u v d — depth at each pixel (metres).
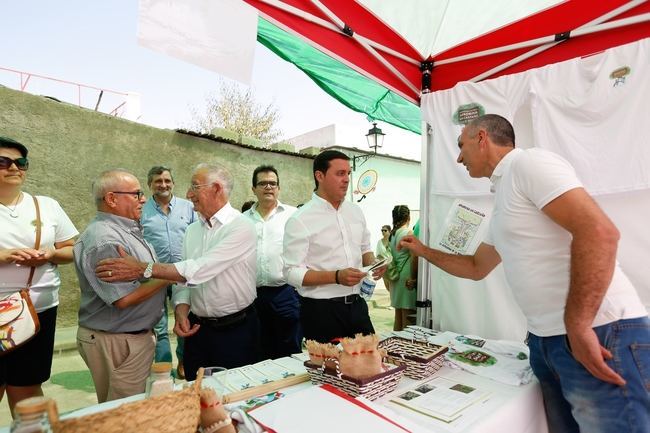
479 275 1.81
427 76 2.62
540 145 2.07
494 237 1.49
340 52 2.09
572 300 1.15
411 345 1.68
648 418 1.14
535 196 1.24
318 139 9.39
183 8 1.17
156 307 1.91
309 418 1.05
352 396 1.25
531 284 1.32
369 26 2.19
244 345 2.08
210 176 2.01
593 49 2.02
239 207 6.48
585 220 1.12
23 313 1.82
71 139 4.77
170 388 1.00
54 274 2.24
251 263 2.10
